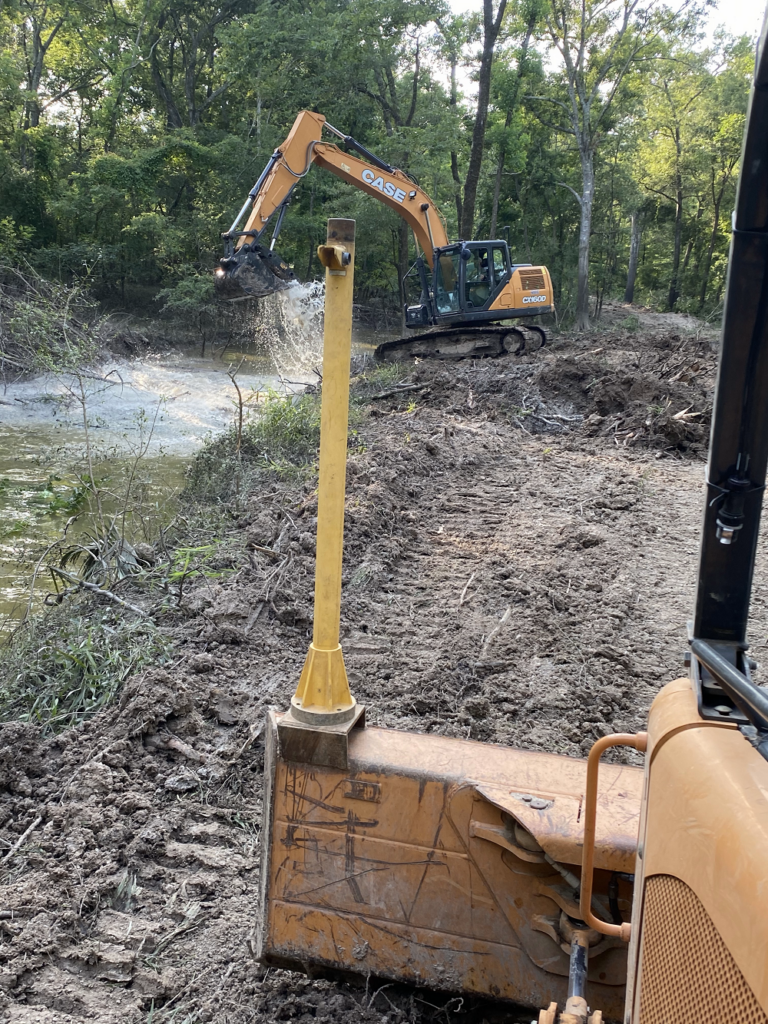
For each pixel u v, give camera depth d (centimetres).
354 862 215
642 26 3816
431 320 1967
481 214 5075
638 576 686
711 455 157
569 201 5131
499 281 1925
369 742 219
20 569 731
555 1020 180
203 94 4278
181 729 421
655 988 131
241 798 379
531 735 441
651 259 6700
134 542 748
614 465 1097
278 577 605
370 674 495
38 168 3284
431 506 859
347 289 203
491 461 1079
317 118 1736
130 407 1611
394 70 3747
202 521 797
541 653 535
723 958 108
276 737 216
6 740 404
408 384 1620
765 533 878
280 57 3359
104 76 3878
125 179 3092
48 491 899
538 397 1427
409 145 3325
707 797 123
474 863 207
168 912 310
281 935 223
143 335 2631
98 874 324
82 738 417
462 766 212
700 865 119
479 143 3147
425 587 638
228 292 1608
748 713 131
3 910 305
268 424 1161
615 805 202
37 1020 262
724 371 153
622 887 196
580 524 809
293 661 511
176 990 276
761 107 139
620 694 488
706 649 152
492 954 207
